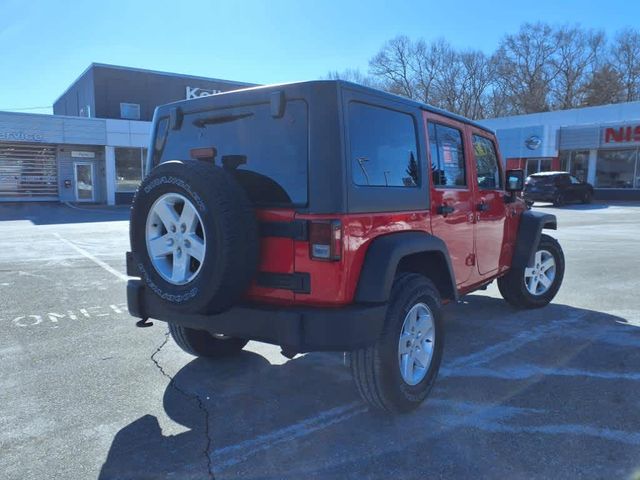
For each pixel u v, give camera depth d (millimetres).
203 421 3576
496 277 5523
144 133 28984
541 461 3039
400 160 3713
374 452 3160
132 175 29250
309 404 3834
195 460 3094
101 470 2994
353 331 3084
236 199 3168
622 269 8852
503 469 2963
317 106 3189
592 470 2943
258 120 3459
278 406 3807
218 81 36688
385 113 3588
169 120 4035
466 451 3160
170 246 3342
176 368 4539
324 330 3078
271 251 3291
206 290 3125
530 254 5805
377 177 3457
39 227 16562
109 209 25234
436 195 4090
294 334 3102
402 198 3643
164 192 3299
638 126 27797
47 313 6254
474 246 4816
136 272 3961
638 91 59094
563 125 32406
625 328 5578
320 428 3469
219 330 3443
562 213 21203
